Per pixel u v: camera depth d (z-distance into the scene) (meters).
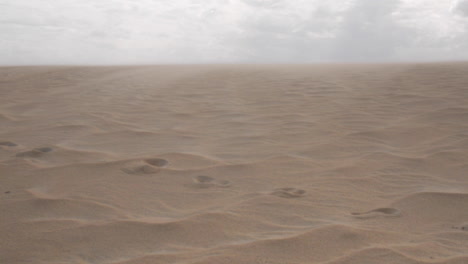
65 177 2.47
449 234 1.80
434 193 2.25
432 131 3.43
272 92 5.34
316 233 1.78
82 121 3.92
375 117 3.93
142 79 6.58
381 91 5.11
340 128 3.61
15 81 6.37
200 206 2.10
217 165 2.72
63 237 1.75
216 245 1.69
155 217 1.96
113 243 1.71
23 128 3.68
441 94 4.69
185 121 3.98
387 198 2.21
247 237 1.76
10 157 2.84
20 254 1.62
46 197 2.17
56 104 4.71
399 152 2.98
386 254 1.60
